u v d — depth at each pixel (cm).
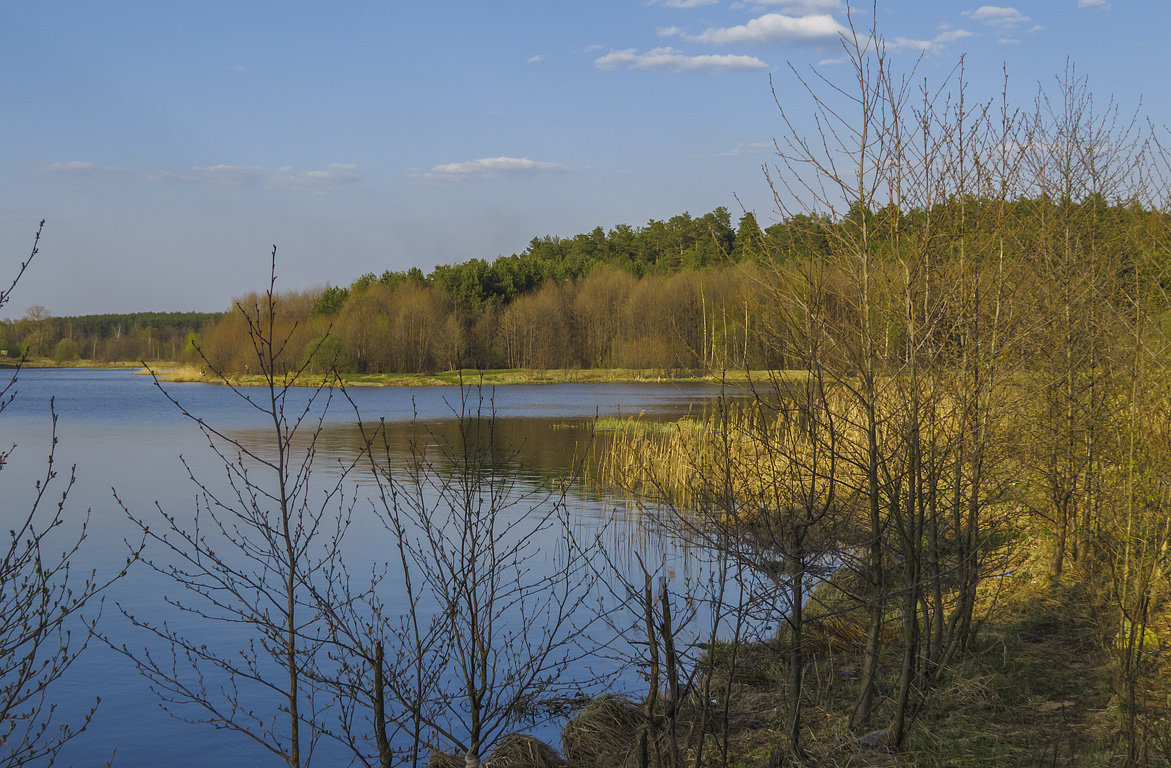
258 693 848
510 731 744
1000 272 635
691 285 7431
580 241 13050
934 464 591
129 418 4375
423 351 8769
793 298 570
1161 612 707
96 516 1717
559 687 817
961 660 743
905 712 623
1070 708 631
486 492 1823
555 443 2964
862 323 577
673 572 1232
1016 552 864
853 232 582
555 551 1378
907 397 586
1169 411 578
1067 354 804
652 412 4234
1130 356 622
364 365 8650
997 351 642
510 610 1061
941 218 589
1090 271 762
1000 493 672
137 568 1288
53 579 1222
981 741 574
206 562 1299
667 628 488
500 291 10331
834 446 593
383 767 461
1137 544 573
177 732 759
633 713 728
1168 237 650
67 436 3462
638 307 8488
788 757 568
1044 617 830
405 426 3756
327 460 2575
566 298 9638
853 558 600
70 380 9450
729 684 525
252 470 2394
